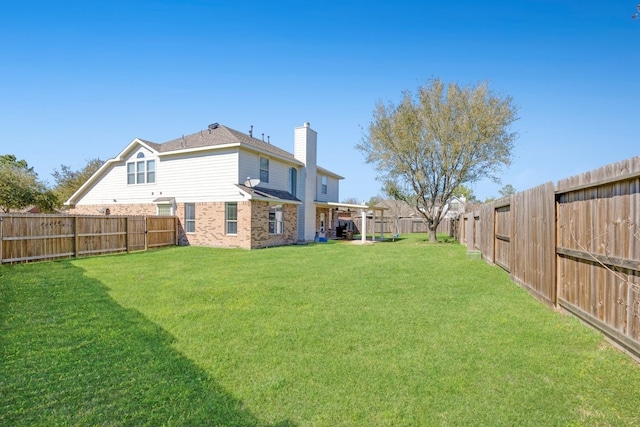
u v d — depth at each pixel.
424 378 3.13
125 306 5.59
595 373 3.16
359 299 6.06
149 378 3.15
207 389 2.95
